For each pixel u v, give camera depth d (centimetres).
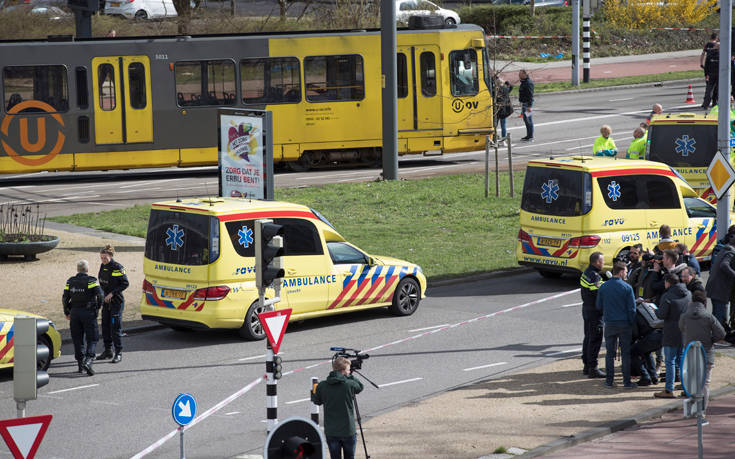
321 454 3750
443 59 12669
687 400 4088
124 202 10912
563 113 15812
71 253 8825
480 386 5419
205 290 6353
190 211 6444
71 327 5819
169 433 4753
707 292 6272
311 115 12500
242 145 8038
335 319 7119
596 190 7575
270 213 6588
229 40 12200
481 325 6838
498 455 4281
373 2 18212
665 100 16388
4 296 7562
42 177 12838
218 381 5647
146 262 6606
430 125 12725
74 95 11812
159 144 12112
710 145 9338
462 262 8625
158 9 18912
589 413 4934
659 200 7831
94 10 11544
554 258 7712
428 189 11306
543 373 5688
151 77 12006
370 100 12619
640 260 6191
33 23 17188
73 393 5453
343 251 6962
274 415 4384
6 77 11631
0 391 5500
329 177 12256
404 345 6366
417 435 4575
